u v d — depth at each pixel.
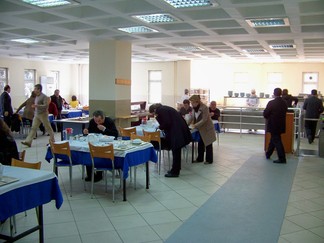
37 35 8.56
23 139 9.61
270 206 4.25
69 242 3.20
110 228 3.53
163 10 5.77
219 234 3.40
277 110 6.70
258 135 11.19
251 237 3.34
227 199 4.51
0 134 3.50
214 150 8.27
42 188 2.85
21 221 3.70
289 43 9.07
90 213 3.96
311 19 6.44
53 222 3.68
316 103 9.29
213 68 16.11
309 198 4.59
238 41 8.95
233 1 5.26
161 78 15.78
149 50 11.33
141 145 4.69
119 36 8.59
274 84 15.20
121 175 4.78
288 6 5.25
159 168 5.96
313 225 3.66
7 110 9.70
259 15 5.96
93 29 7.63
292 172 6.04
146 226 3.59
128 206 4.20
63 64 16.84
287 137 7.83
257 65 15.38
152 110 5.65
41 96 8.14
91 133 5.26
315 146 8.98
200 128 6.59
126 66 9.56
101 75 9.32
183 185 5.17
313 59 13.15
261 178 5.61
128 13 5.99
